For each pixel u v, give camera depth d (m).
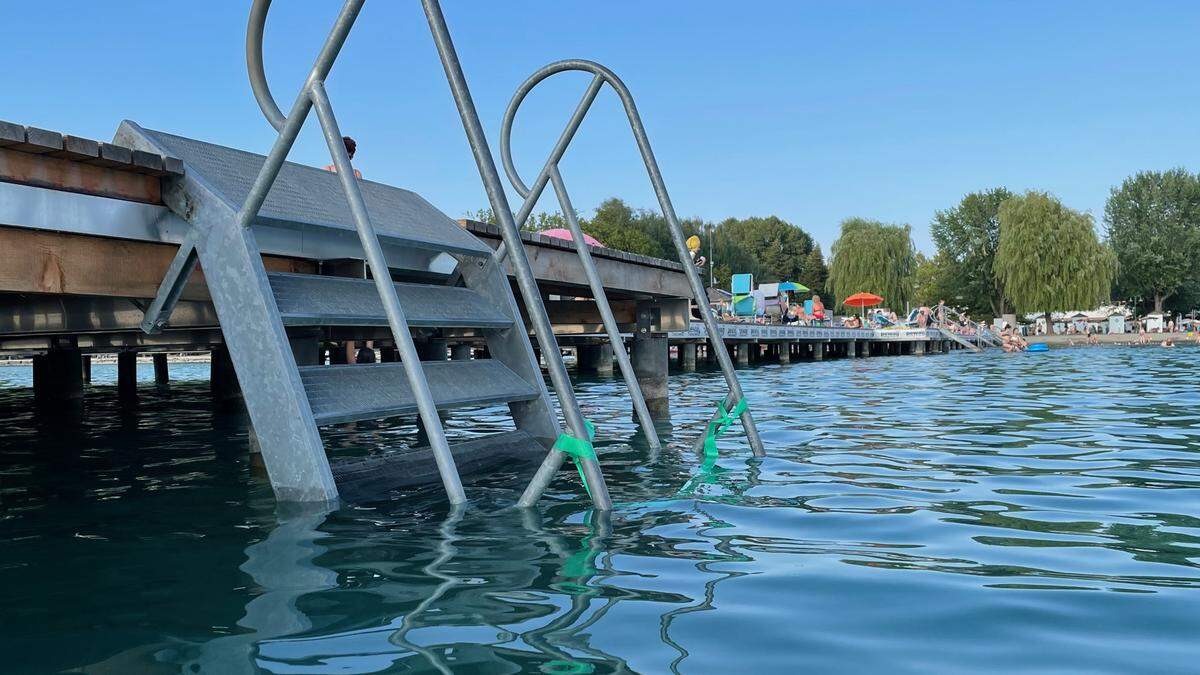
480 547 2.81
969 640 1.95
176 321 5.25
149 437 6.49
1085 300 52.84
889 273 66.75
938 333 35.81
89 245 3.64
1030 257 53.47
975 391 10.77
